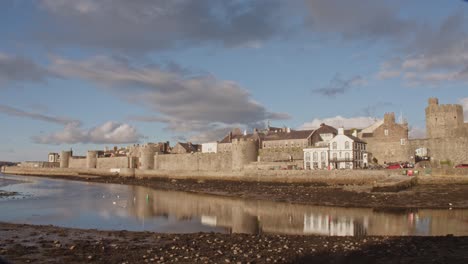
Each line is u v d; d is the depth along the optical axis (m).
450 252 19.95
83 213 42.31
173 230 31.72
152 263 18.23
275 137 104.81
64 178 133.00
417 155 79.44
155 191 72.62
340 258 19.09
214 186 78.00
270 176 78.06
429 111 82.50
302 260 18.77
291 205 47.22
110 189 79.25
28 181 114.75
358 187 58.91
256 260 18.75
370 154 85.31
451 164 74.38
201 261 18.50
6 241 24.05
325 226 32.84
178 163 115.31
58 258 19.42
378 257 19.12
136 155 146.88
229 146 118.88
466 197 46.84
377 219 36.03
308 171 72.44
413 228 31.44
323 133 102.69
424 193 50.34
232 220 36.78
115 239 24.83
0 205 50.41
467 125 79.69
